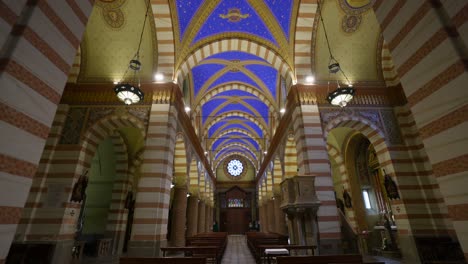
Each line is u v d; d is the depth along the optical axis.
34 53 2.89
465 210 2.61
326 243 8.15
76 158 9.15
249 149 28.92
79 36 3.65
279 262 4.33
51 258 7.71
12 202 2.55
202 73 15.01
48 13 3.11
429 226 8.48
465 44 2.76
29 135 2.80
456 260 7.82
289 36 10.91
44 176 8.79
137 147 14.59
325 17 10.20
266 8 10.73
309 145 9.39
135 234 8.17
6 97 2.53
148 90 10.18
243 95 18.58
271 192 21.50
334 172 16.11
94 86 10.26
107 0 9.41
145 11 9.94
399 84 10.38
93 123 9.73
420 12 3.21
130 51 10.48
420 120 3.18
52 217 8.30
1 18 2.59
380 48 10.61
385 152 9.71
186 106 14.52
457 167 2.70
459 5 2.81
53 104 3.16
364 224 12.90
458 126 2.71
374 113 10.19
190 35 11.11
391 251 9.97
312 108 10.00
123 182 13.65
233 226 31.73
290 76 10.97
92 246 11.90
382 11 3.86
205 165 22.52
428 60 3.08
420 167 9.27
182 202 12.92
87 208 13.72
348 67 10.80
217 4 10.64
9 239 2.50
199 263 4.38
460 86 2.70
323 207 8.59
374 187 13.55
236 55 14.03
